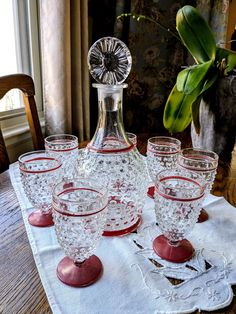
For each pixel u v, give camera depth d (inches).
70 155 26.3
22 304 14.4
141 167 23.0
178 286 15.6
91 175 21.4
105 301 14.5
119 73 22.3
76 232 15.5
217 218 22.4
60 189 16.9
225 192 27.2
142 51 59.1
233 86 30.0
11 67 48.1
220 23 56.9
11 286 15.5
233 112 31.1
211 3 56.6
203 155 24.7
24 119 48.9
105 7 53.9
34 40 49.0
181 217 17.3
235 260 17.7
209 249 18.7
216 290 15.3
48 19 41.6
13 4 45.6
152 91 62.8
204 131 33.6
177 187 17.9
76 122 49.0
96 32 56.6
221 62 30.9
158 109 64.4
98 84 21.1
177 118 34.0
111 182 21.3
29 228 20.6
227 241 19.6
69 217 15.0
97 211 15.4
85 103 50.2
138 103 62.5
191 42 33.2
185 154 25.0
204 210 23.3
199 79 30.2
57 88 43.9
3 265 17.0
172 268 16.9
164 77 62.7
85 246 16.0
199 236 20.1
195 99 32.2
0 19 45.0
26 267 16.9
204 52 33.1
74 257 16.3
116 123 22.2
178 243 18.6
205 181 20.3
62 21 41.0
